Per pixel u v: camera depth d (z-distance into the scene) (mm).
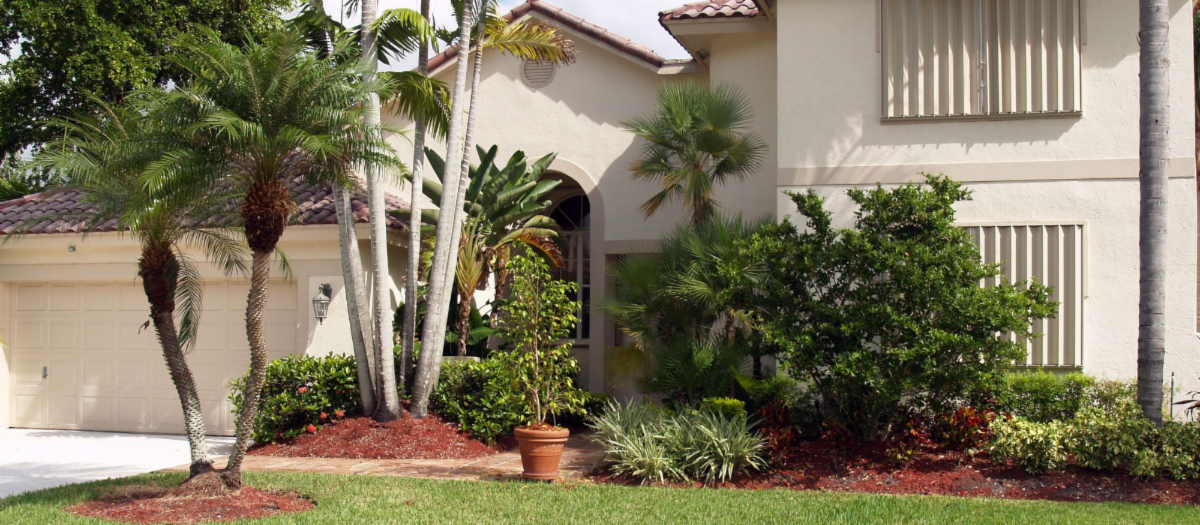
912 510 8414
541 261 10852
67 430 15211
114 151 8719
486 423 12773
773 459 10398
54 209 15422
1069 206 12484
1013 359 10031
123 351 15125
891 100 12984
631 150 16688
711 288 11508
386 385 12688
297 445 12438
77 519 8047
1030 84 12586
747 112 15008
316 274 14102
